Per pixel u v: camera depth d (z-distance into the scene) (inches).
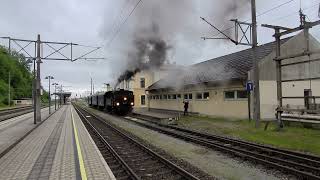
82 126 1053.2
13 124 1125.7
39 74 1190.9
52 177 376.8
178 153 583.5
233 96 1157.7
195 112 1433.3
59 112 2118.6
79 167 425.4
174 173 418.6
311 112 780.6
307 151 553.6
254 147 589.9
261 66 1084.5
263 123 957.8
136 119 1444.4
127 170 418.0
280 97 827.4
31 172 403.5
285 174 408.2
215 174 422.6
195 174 413.4
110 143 708.0
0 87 3312.0
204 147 642.2
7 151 555.2
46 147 604.7
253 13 848.9
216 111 1259.2
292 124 862.5
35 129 959.6
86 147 595.2
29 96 4566.9
